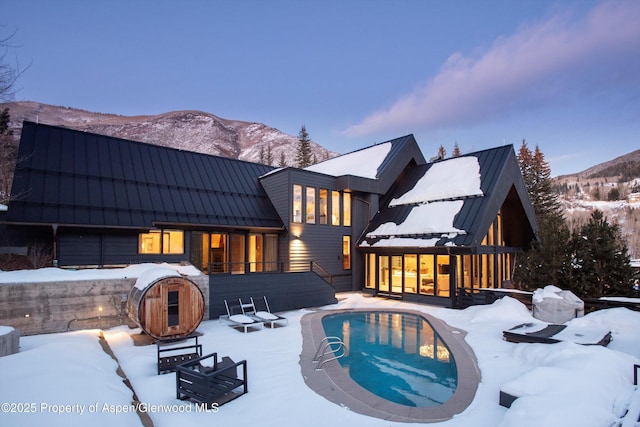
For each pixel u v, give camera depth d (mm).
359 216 22750
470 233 17359
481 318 14242
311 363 9312
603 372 6910
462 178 20828
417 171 24766
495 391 7547
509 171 20391
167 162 20016
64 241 14680
